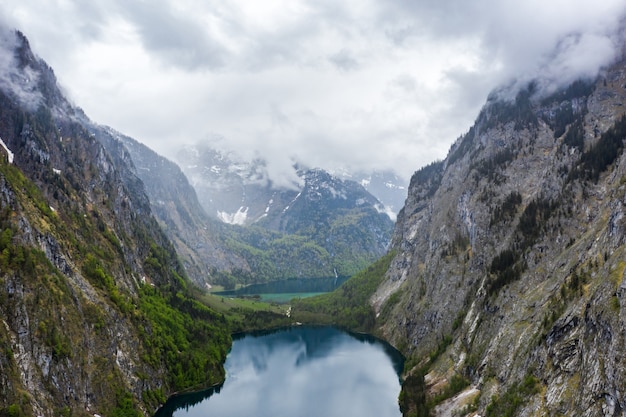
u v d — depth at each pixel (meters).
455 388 153.88
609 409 86.56
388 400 179.00
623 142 168.88
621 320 92.25
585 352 101.75
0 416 105.94
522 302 148.88
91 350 145.38
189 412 169.12
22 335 123.25
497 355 142.75
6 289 126.69
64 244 167.88
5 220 140.88
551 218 171.50
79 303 151.12
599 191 162.12
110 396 142.88
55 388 124.62
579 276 126.06
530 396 114.38
